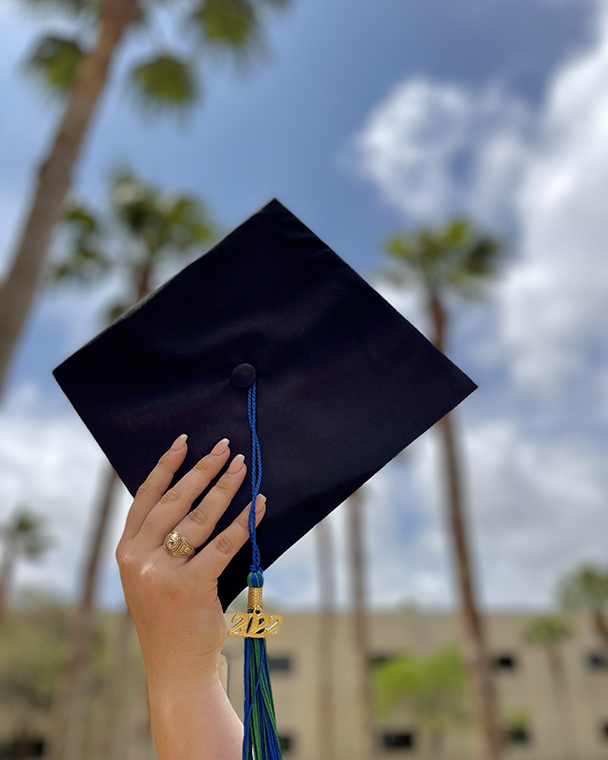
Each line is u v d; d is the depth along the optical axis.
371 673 27.48
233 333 0.94
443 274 15.99
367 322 0.93
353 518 21.67
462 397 0.89
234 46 8.91
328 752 21.41
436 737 27.09
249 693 0.77
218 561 0.79
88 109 6.46
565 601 30.00
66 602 24.94
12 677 22.81
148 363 0.94
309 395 0.91
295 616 28.12
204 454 0.89
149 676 0.79
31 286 5.46
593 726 28.27
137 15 7.34
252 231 0.98
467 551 13.84
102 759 21.20
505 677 28.94
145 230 14.31
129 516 0.86
